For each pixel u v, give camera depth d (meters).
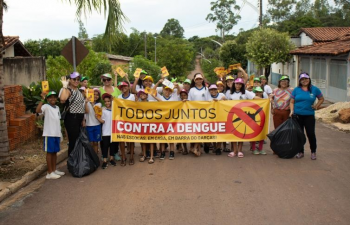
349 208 5.99
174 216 5.79
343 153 9.73
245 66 50.91
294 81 33.12
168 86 9.16
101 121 8.60
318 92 8.87
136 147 11.09
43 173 8.42
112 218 5.78
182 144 10.03
